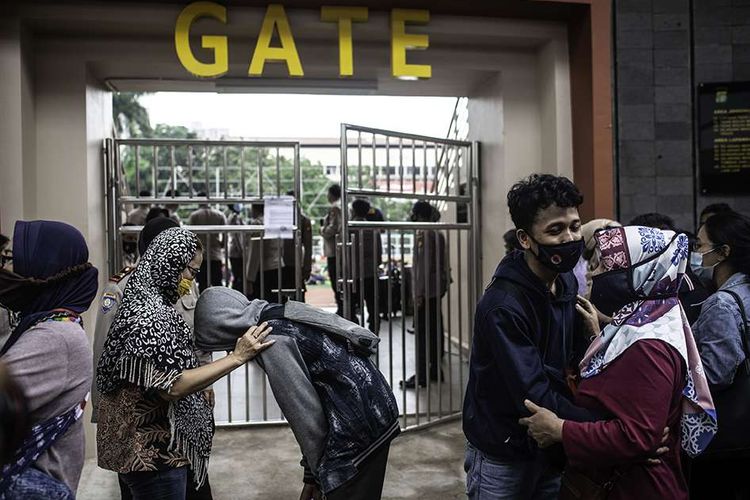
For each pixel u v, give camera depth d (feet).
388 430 7.26
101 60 15.10
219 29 15.21
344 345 7.28
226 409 17.61
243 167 15.75
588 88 15.85
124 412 7.13
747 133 16.14
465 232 20.63
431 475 13.15
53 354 6.06
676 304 6.10
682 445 6.31
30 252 6.30
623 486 6.10
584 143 16.08
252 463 13.88
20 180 13.82
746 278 8.57
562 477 6.59
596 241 6.40
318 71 16.65
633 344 5.86
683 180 16.17
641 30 16.07
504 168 17.34
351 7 15.35
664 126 16.10
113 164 15.66
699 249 9.06
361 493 7.04
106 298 10.18
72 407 6.21
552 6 15.72
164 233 7.58
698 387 6.18
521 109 17.40
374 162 15.21
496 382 6.57
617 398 5.77
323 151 61.93
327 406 7.09
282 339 7.09
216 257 21.81
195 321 7.40
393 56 15.57
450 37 16.39
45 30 14.79
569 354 6.95
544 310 6.50
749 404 7.86
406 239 20.56
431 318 18.70
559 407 6.05
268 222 15.55
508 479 6.73
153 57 15.39
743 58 16.16
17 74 13.83
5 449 4.30
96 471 13.38
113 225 15.61
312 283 61.93
